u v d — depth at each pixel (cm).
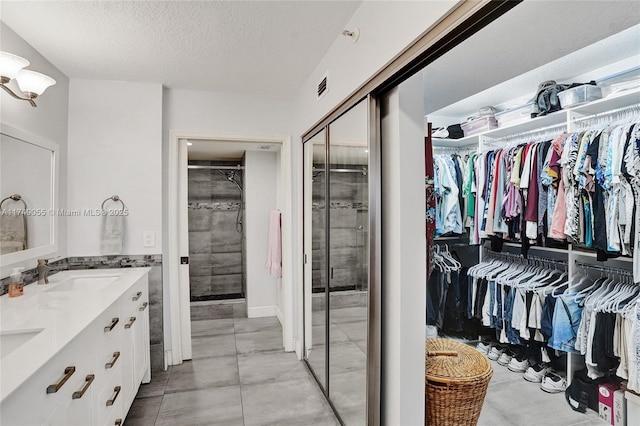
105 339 173
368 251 179
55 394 121
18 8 182
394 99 170
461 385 172
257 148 419
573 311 242
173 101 307
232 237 530
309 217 298
